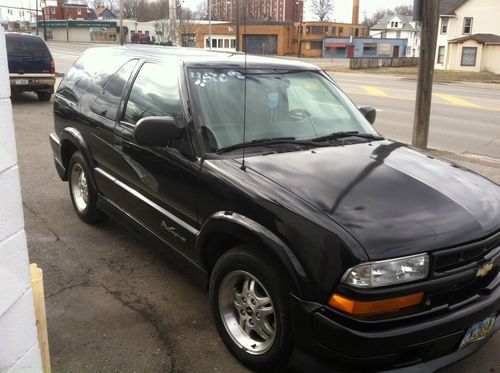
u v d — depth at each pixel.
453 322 2.50
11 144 1.61
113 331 3.29
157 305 3.63
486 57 45.50
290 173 2.99
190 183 3.25
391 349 2.38
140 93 4.06
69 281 3.93
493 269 2.83
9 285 1.65
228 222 2.89
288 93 3.91
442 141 10.59
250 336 2.97
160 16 81.62
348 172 3.06
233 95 3.64
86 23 82.12
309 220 2.55
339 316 2.40
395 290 2.39
